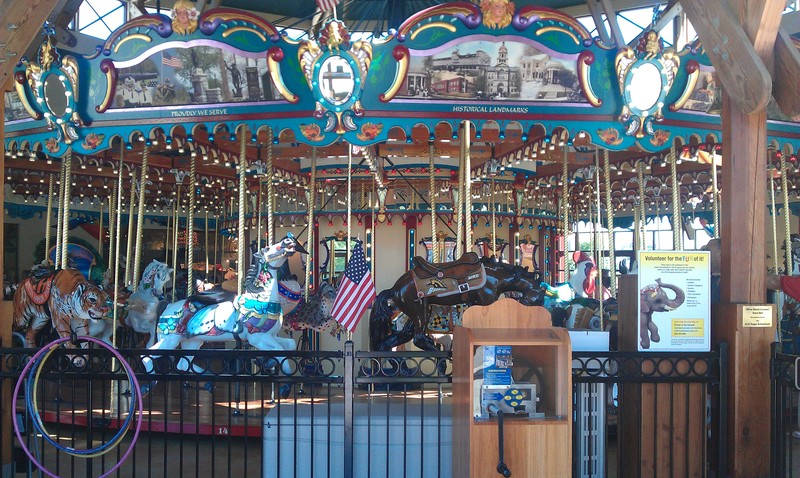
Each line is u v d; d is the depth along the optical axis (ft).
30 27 16.98
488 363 14.56
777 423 16.61
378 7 35.47
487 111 19.51
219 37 19.29
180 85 20.04
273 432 17.47
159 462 21.54
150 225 64.03
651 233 68.28
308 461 17.40
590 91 19.66
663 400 17.30
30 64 20.71
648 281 17.13
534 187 44.04
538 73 19.42
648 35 19.45
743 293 17.30
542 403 14.99
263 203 46.75
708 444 17.90
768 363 16.96
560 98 19.67
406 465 16.92
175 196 47.11
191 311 26.48
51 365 16.69
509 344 13.74
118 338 36.63
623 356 16.52
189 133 20.40
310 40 18.93
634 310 17.58
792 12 42.09
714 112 21.24
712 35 17.31
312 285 42.45
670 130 20.65
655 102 19.80
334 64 18.89
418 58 19.04
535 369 15.10
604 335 18.71
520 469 13.65
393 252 43.24
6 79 17.56
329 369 36.68
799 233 53.72
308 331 36.96
